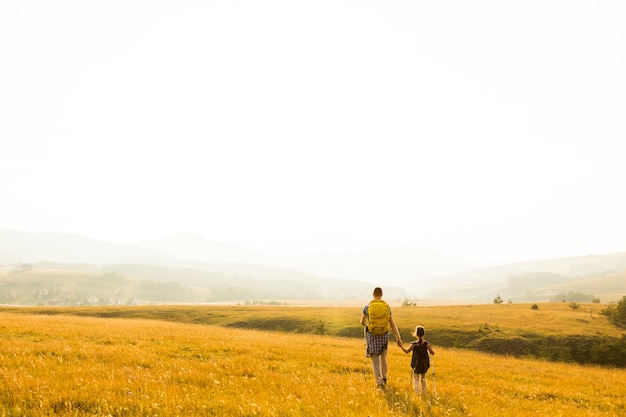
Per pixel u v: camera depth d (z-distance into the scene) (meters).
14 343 14.89
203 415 7.80
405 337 74.88
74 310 108.12
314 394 10.02
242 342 21.67
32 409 7.57
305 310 115.25
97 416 7.47
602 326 78.75
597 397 14.91
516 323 82.00
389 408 9.23
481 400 11.66
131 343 18.03
